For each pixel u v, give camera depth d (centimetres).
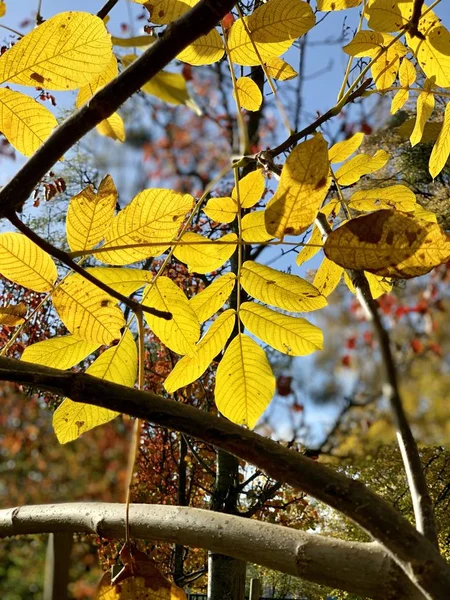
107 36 38
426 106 63
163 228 47
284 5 52
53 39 38
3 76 38
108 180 46
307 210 37
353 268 38
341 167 72
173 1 47
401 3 57
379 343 38
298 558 33
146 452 464
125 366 54
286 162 36
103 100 30
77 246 47
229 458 273
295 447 329
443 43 59
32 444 565
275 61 62
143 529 39
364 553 32
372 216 37
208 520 37
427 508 33
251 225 58
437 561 26
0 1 48
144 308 36
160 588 36
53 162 32
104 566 354
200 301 60
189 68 193
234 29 54
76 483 568
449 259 37
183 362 57
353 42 62
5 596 498
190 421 30
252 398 56
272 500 355
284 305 59
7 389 478
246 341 57
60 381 30
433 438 426
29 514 46
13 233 46
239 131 53
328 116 61
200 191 349
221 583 242
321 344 58
